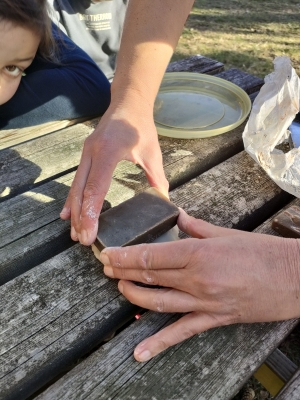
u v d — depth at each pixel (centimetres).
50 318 30
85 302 32
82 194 35
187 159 47
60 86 55
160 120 52
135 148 39
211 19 193
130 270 30
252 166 47
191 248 28
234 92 59
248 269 27
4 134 54
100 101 58
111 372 28
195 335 30
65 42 63
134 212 34
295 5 222
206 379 28
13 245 36
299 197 42
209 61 72
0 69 49
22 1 46
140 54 44
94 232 32
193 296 29
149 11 44
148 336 30
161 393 27
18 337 29
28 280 33
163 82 60
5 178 44
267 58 154
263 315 28
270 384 44
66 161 47
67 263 34
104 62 88
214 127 51
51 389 27
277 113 44
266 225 40
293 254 28
